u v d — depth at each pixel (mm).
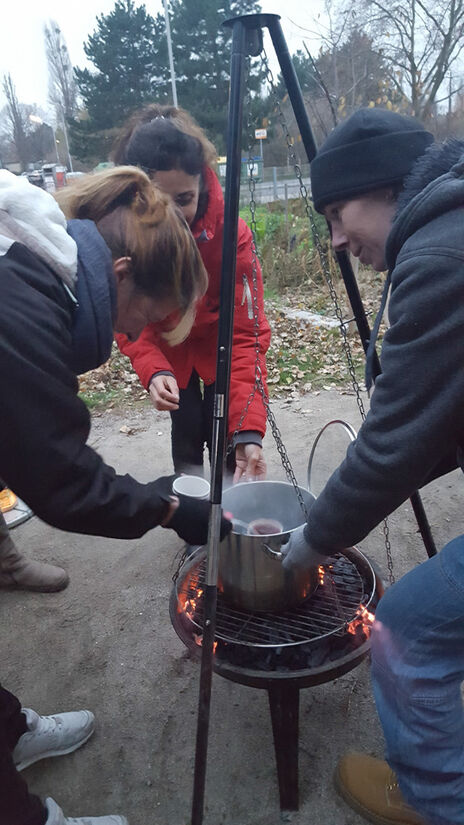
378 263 1267
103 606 2422
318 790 1653
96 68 32219
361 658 1372
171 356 2289
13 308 888
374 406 1062
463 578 1113
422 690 1201
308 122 1553
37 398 894
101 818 1534
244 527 1552
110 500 1032
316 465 3334
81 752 1825
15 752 1688
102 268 1041
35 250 974
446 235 936
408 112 6750
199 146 1816
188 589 1650
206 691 1351
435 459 1046
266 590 1447
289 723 1464
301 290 7586
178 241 1126
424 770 1262
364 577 1668
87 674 2102
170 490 1207
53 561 2721
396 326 992
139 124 1921
